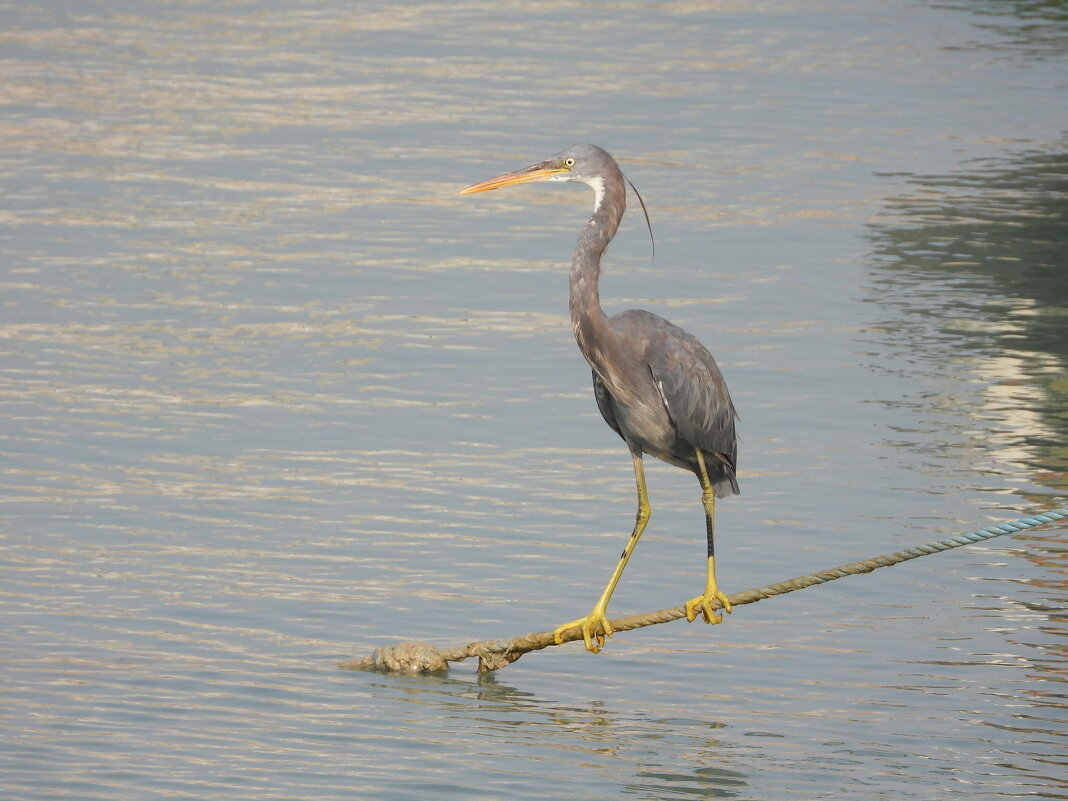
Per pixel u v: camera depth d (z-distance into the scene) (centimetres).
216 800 920
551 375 1795
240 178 2633
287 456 1532
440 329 1942
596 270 1074
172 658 1124
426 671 1120
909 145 2955
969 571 1305
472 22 4003
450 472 1508
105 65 3447
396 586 1261
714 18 4128
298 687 1089
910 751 1006
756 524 1395
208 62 3494
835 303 2073
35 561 1279
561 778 959
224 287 2080
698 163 2792
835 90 3375
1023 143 2983
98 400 1664
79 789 927
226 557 1302
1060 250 2331
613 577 1093
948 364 1841
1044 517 995
